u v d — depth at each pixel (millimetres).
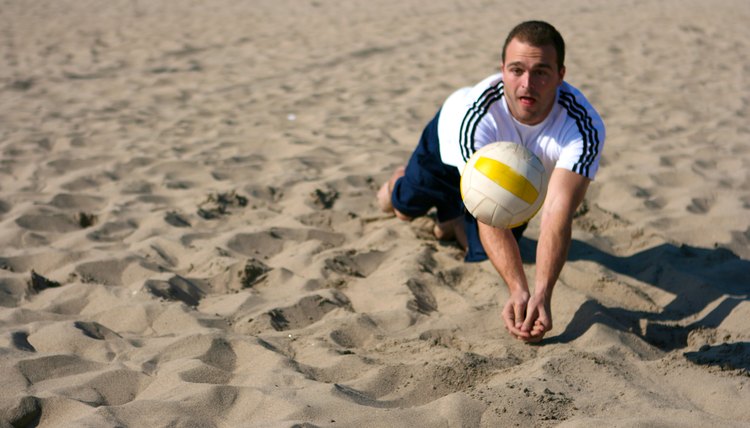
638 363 2691
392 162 5480
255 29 11914
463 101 3369
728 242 3980
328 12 13812
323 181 4953
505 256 2941
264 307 3191
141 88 8141
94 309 3180
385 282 3480
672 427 2170
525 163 2561
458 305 3268
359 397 2402
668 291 3404
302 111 7188
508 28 11836
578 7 14070
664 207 4594
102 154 5621
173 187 4926
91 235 4023
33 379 2516
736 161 5512
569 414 2293
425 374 2557
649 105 7258
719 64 9180
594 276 3484
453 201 3852
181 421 2232
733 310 3121
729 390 2457
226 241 3922
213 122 6762
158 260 3723
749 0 14672
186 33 11469
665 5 14148
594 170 2969
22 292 3305
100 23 12250
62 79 8461
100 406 2320
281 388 2410
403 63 9367
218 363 2695
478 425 2236
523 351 2807
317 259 3730
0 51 9898
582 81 8297
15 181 5016
